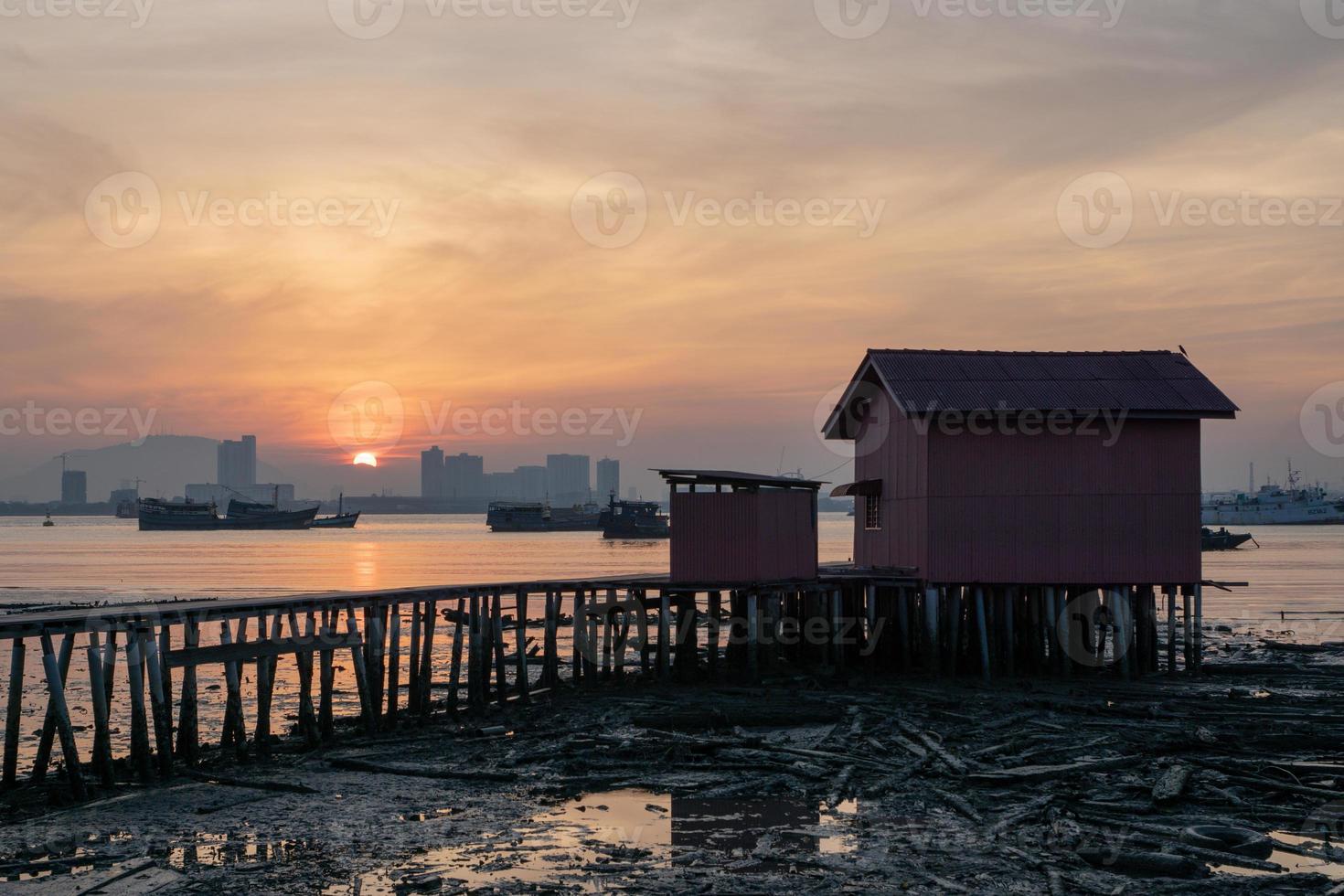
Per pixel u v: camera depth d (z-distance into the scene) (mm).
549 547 150875
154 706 19359
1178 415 29906
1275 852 15547
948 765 19766
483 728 23859
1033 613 31391
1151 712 24703
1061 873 14609
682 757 20719
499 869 14867
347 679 33000
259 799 18219
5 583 73500
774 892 14016
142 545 160250
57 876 14547
